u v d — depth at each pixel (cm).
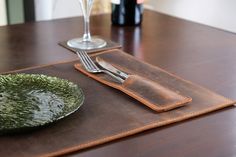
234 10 146
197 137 47
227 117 52
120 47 81
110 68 65
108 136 46
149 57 75
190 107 54
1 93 55
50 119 47
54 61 72
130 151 44
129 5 95
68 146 44
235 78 66
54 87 57
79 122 49
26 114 49
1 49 79
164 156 43
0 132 45
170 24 100
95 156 43
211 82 63
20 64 70
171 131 48
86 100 55
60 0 154
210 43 86
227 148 45
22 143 44
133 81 58
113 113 52
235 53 79
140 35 90
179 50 80
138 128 48
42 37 87
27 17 156
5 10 154
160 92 55
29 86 57
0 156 42
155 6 179
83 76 64
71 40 84
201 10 159
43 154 42
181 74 67
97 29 94
